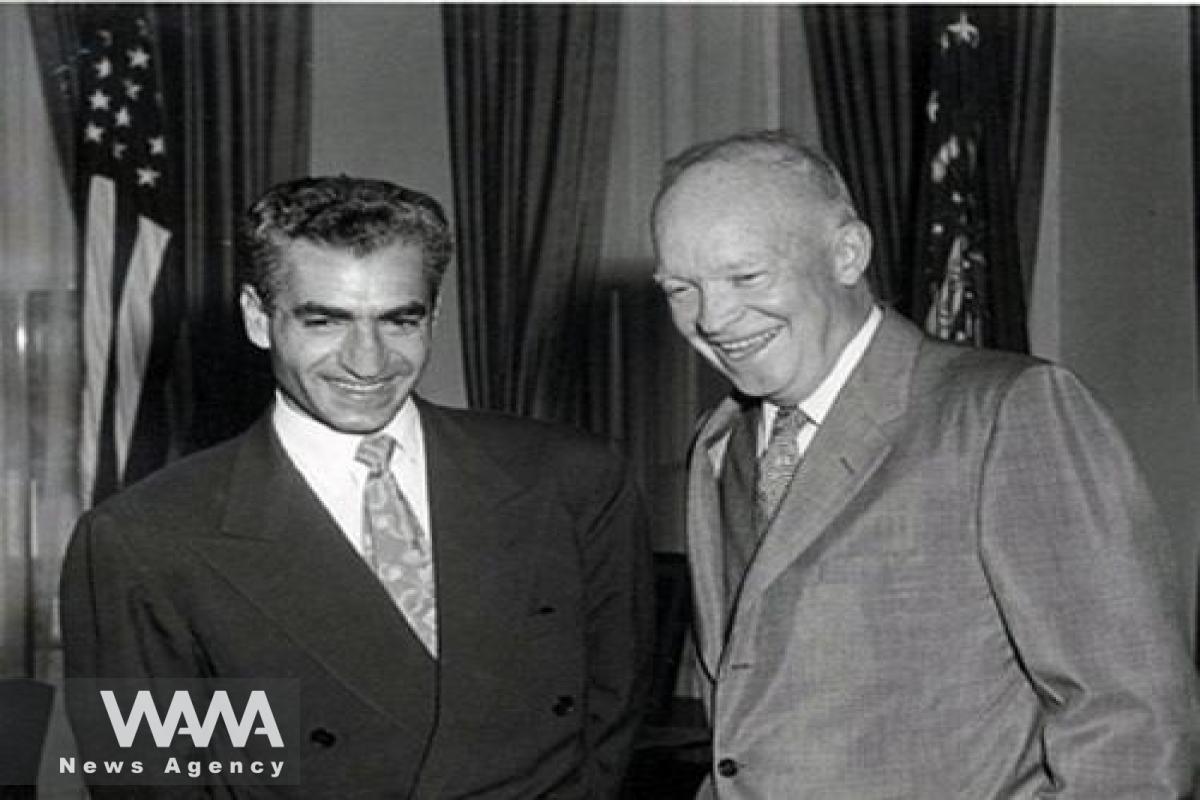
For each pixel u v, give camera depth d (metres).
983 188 6.26
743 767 1.81
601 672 2.17
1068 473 1.67
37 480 5.79
